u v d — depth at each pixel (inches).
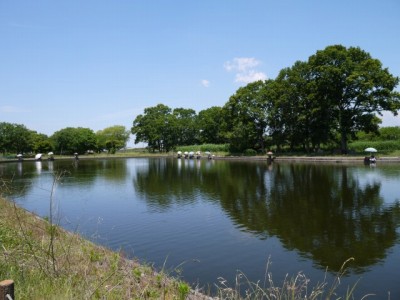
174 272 343.0
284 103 2250.2
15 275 218.8
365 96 1881.2
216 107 3595.0
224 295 279.9
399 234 449.1
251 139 2536.9
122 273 254.2
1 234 304.2
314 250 397.4
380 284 305.0
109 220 578.9
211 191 880.3
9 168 1908.2
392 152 1934.1
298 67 2300.7
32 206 715.4
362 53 2022.6
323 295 284.7
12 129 3289.9
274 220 544.7
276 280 319.0
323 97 2066.9
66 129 4023.1
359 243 416.8
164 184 1059.9
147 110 3917.3
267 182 1018.7
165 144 3796.8
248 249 409.1
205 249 414.6
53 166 2064.5
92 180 1218.0
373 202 663.1
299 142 2404.0
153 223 550.6
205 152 2847.0
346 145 2087.8
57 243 313.6
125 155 3415.4
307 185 922.7
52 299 184.9
